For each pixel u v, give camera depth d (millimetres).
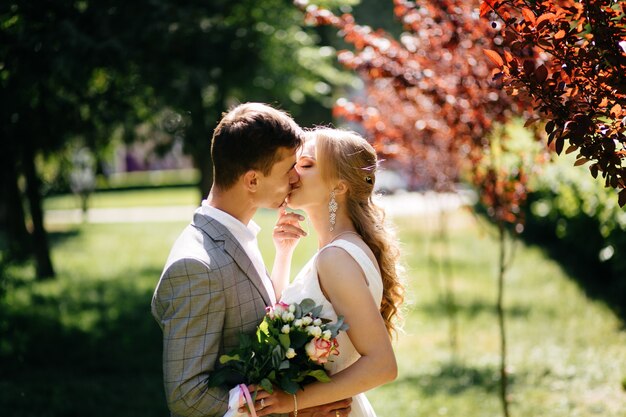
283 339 2217
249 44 8195
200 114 8219
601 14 2297
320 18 5035
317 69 10891
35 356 6730
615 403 5156
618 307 8000
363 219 2559
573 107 2354
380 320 2338
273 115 2400
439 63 4898
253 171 2361
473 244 13594
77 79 6223
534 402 5367
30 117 6848
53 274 10859
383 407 5449
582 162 2340
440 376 6242
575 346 6781
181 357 2215
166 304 2260
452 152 5582
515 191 4922
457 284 10195
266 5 8758
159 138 9492
